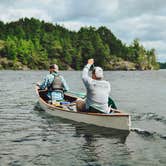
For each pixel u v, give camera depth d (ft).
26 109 49.14
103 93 36.47
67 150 26.84
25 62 460.96
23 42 474.90
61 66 499.92
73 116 39.47
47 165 23.24
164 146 28.02
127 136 31.53
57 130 34.22
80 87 94.73
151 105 54.49
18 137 31.22
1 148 27.48
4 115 43.62
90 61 36.78
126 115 33.50
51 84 46.93
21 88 91.86
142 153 25.99
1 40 519.60
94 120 36.52
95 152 26.27
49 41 530.27
